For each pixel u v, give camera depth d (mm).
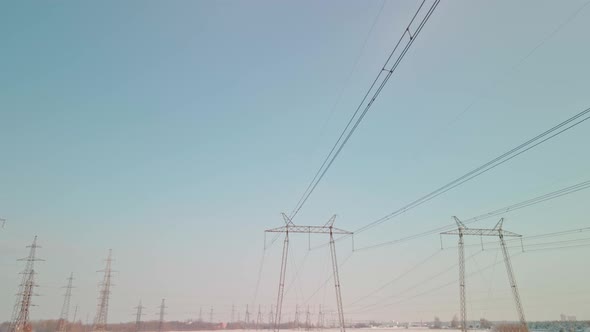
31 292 112500
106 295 155000
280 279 77000
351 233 79625
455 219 86250
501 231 88250
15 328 109312
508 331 113938
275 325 76125
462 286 82000
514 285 85625
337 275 76750
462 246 84938
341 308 74875
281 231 79000
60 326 171250
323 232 79375
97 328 151500
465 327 80250
